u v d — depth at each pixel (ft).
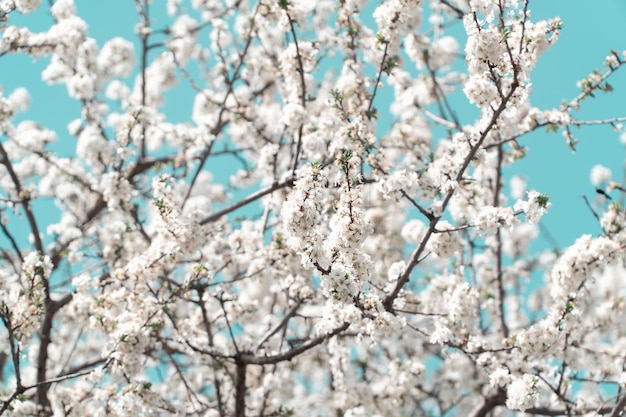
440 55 37.60
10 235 32.40
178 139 39.99
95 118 41.11
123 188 31.81
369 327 22.75
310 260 20.03
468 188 27.32
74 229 36.81
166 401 27.53
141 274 26.61
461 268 29.94
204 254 31.40
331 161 29.17
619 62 27.58
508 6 21.71
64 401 29.68
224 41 39.06
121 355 25.22
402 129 33.78
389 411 35.22
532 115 28.96
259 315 35.78
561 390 28.63
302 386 42.63
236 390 30.53
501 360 27.71
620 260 26.89
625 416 27.14
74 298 28.50
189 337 28.30
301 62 30.89
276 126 34.47
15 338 24.71
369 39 33.50
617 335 37.19
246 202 32.94
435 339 25.09
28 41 35.65
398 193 23.11
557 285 26.48
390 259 39.81
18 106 35.83
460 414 39.93
